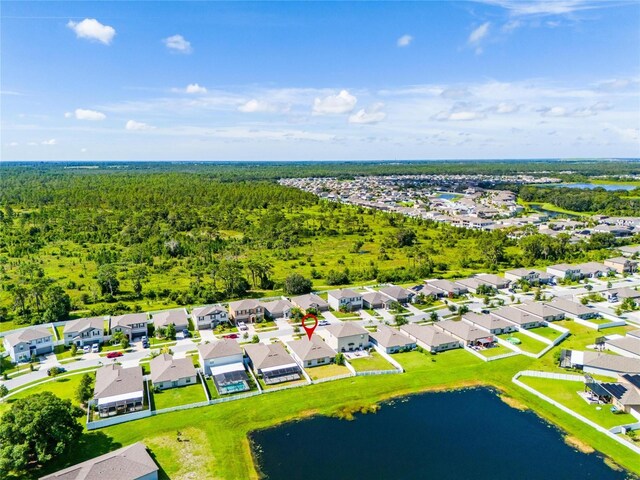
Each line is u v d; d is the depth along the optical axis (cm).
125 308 12212
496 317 11319
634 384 8112
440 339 9994
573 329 11075
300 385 8394
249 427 7194
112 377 8006
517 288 14462
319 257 18462
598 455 6588
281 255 18525
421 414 7600
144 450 6253
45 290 12206
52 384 8456
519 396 8138
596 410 7650
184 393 8100
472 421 7406
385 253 18625
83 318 11019
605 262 16912
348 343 9919
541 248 18075
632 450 6662
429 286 13825
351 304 12481
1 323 11344
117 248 19025
